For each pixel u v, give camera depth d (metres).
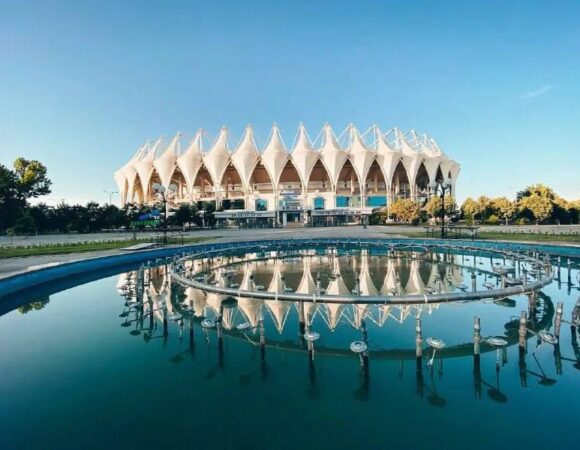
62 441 5.28
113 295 14.96
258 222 89.75
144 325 10.98
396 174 104.00
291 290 15.96
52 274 16.55
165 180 97.12
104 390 6.88
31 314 12.16
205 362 8.18
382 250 29.77
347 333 9.82
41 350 8.95
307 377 7.40
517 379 7.10
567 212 60.50
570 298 13.25
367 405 6.27
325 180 106.06
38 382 7.21
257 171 102.00
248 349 8.98
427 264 22.67
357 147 97.19
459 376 7.28
